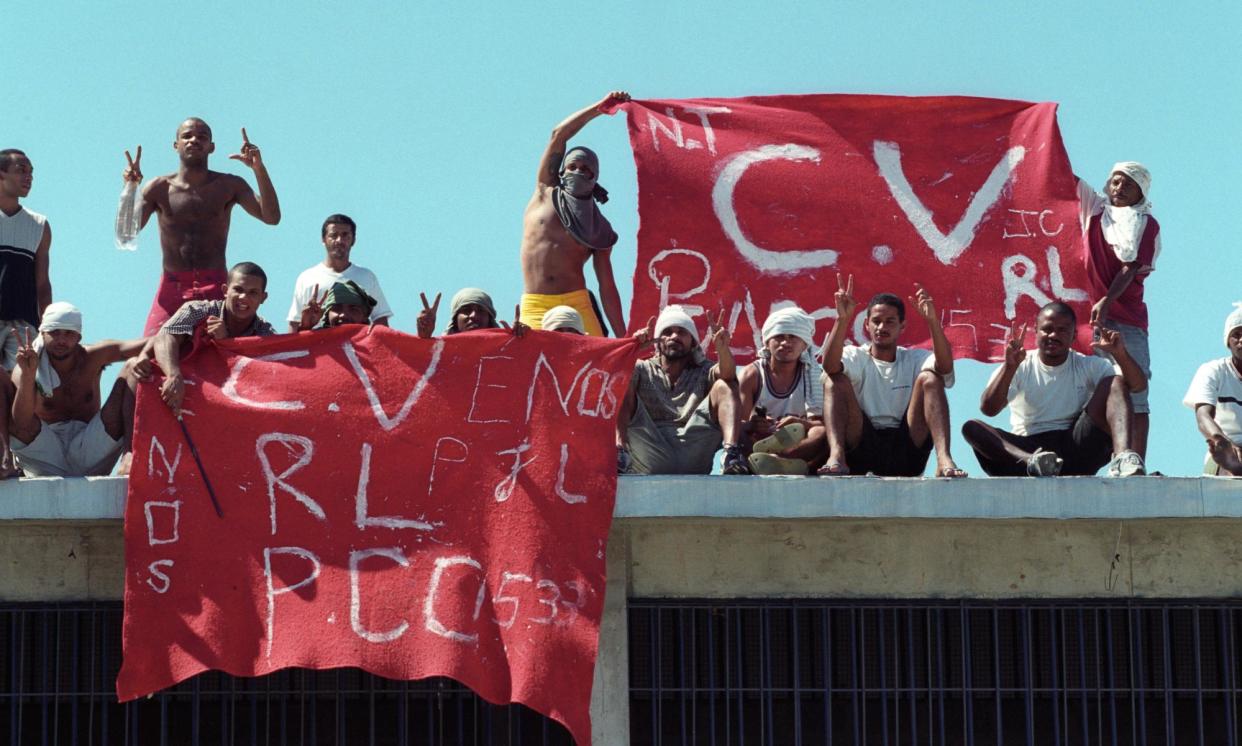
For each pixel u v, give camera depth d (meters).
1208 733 11.66
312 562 10.42
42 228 12.48
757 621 11.67
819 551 11.35
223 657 10.21
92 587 11.04
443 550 10.49
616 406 10.81
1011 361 11.35
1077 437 11.49
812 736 11.52
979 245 12.56
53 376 11.12
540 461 10.66
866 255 12.52
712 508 10.64
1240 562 11.51
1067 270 12.55
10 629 11.28
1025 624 11.32
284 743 10.95
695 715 11.11
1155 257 12.57
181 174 12.74
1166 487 10.82
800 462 10.94
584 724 10.20
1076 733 11.70
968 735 11.10
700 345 11.71
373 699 10.94
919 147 12.71
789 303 12.44
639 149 12.62
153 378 10.66
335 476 10.58
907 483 10.73
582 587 10.43
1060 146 12.68
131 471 10.47
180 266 12.66
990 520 11.12
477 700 11.34
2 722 11.34
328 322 11.18
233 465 10.55
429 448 10.66
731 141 12.68
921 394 11.25
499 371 10.83
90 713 10.84
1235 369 11.73
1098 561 11.45
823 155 12.66
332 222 13.01
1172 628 11.72
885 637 11.66
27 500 10.46
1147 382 11.74
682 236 12.50
